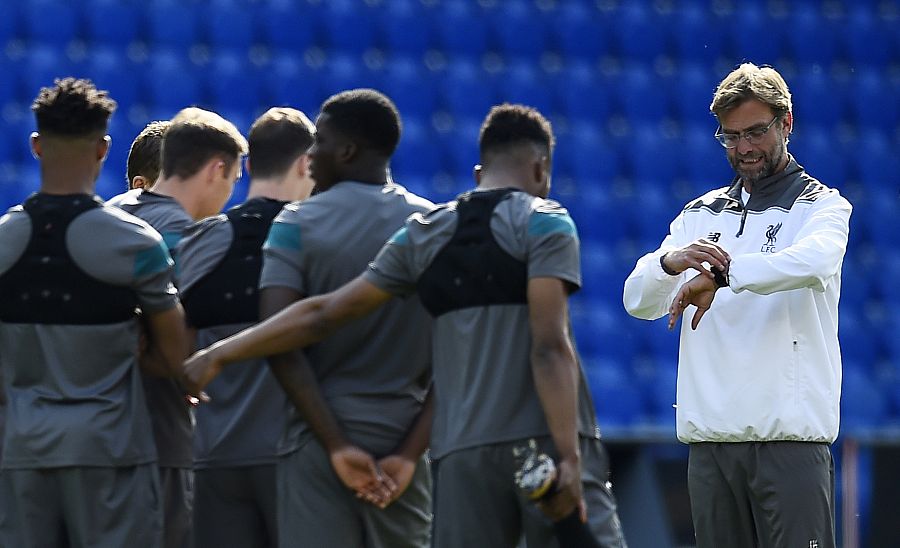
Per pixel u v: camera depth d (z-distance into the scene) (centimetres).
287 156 1575
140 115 4878
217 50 5156
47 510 1404
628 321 4522
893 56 5650
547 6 5544
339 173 1455
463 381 1280
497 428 1260
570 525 1209
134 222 1428
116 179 4588
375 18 5350
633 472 2705
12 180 4569
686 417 1509
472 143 5053
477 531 1269
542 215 1261
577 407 1248
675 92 5375
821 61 5600
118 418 1409
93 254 1397
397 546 1422
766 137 1502
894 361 4647
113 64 4975
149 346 1473
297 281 1412
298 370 1364
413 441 1403
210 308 1534
